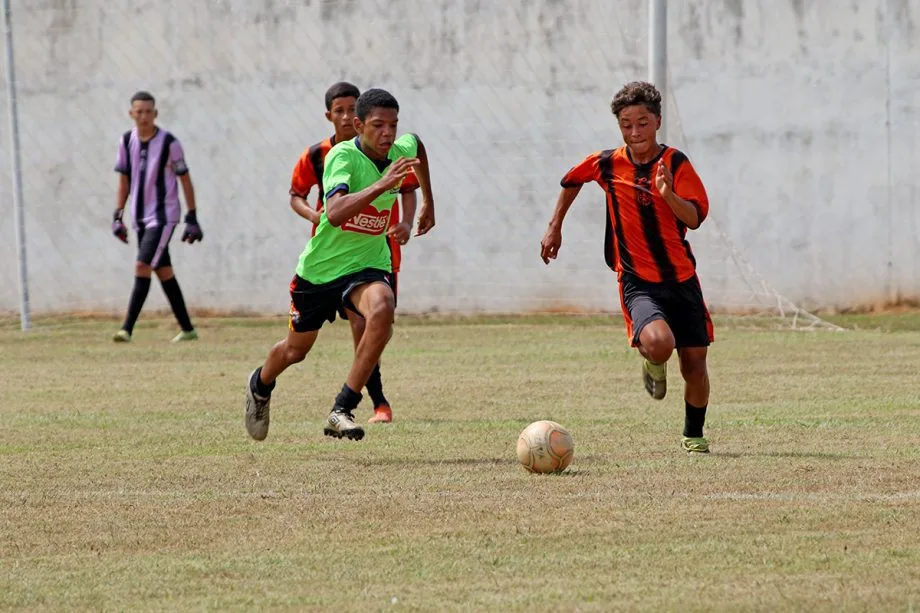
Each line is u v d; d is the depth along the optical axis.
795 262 54.84
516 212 56.03
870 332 49.12
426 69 56.22
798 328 50.69
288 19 57.03
